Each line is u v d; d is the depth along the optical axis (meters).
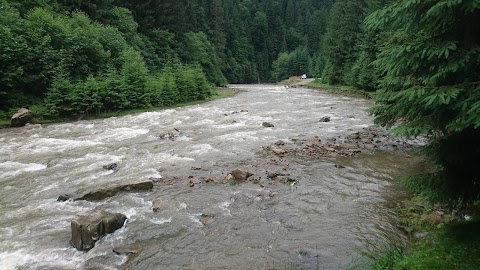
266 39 120.75
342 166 13.42
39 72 26.31
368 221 8.74
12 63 25.08
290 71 108.31
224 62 79.94
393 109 6.95
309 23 138.88
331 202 10.04
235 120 24.12
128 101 29.36
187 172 13.11
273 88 59.31
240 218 9.16
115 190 10.91
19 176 12.89
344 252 7.34
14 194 11.13
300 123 22.72
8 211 9.83
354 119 23.88
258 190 11.11
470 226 6.81
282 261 7.10
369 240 7.78
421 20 5.50
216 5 78.00
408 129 5.62
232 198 10.48
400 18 5.69
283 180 11.84
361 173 12.57
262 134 19.55
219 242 7.97
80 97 26.02
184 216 9.34
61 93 25.64
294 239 8.00
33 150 16.61
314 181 11.84
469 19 5.14
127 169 13.58
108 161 14.70
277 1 147.00
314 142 17.42
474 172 5.97
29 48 25.72
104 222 8.27
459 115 5.16
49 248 7.82
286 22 141.50
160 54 50.06
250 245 7.80
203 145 17.22
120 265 7.14
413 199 9.86
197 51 58.19
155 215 9.41
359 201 10.04
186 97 36.06
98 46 30.53
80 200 10.43
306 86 60.34
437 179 6.23
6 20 26.03
